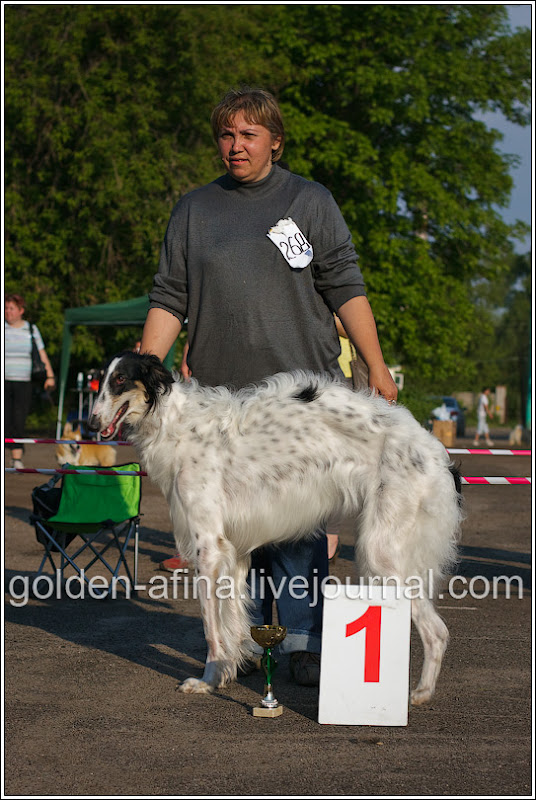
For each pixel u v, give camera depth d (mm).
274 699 4461
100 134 25500
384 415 4691
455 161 30828
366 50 28672
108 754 3896
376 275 28156
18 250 27375
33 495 7121
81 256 26953
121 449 23219
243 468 4793
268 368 4984
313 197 4973
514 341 76375
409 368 31266
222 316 4969
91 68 26547
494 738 4129
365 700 4320
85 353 27609
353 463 4664
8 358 13547
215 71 26484
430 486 4547
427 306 29609
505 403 75875
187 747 3984
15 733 4141
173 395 4922
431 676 4625
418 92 28938
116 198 25328
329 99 30188
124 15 26234
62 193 26672
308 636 5008
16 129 26578
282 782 3598
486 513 12633
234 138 4871
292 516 4789
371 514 4555
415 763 3816
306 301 4980
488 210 31469
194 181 26469
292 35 28453
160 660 5375
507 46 31391
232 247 4918
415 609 4633
